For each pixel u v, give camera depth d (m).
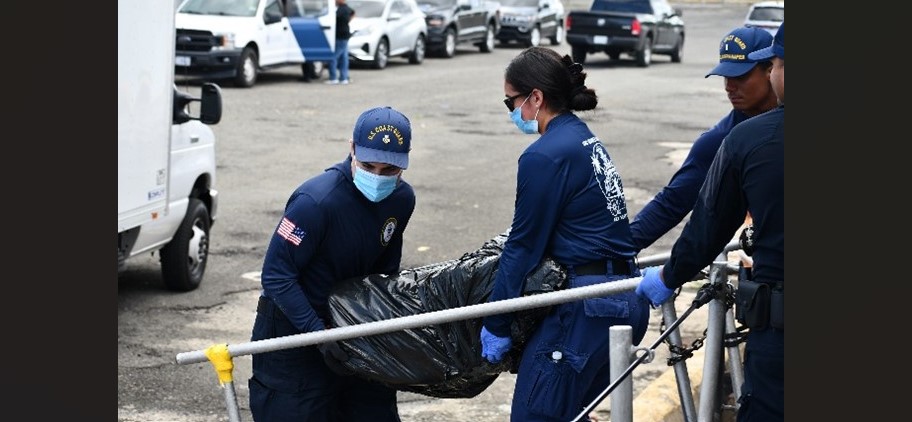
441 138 17.39
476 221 11.68
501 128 18.53
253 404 4.38
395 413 4.59
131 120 7.49
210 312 8.38
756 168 3.27
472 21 32.50
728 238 3.44
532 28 35.03
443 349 4.11
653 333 7.88
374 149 4.04
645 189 13.67
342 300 4.20
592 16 30.50
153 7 7.77
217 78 23.05
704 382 4.02
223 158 15.03
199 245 9.02
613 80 26.97
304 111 19.77
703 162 4.82
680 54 32.56
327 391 4.33
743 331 4.53
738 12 51.88
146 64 7.69
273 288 4.16
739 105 4.74
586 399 4.06
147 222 7.89
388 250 4.47
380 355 4.11
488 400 6.66
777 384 3.32
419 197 12.85
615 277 4.05
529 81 4.05
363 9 27.62
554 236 4.05
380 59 27.47
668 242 11.00
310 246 4.17
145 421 6.25
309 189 4.18
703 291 3.95
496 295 4.06
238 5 22.81
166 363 7.20
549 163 3.97
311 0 24.00
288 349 4.25
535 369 4.05
